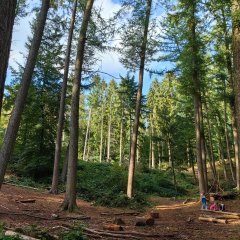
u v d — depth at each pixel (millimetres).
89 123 65375
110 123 63281
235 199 20391
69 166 14242
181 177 42469
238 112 8875
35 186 22203
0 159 8195
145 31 19281
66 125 27406
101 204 18219
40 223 10500
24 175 25562
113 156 66438
